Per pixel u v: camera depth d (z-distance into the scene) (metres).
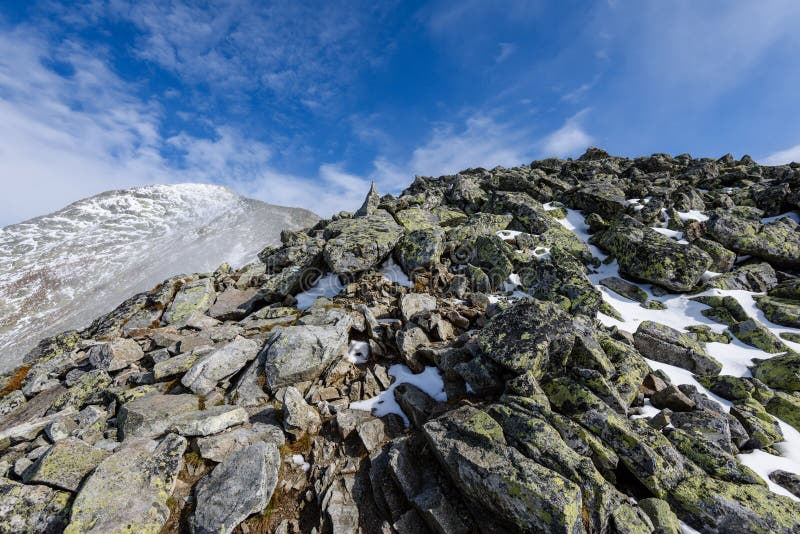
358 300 17.58
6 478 7.75
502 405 8.90
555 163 47.16
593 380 9.49
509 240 23.19
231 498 7.79
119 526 6.92
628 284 18.38
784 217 22.14
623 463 7.91
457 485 7.56
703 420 9.26
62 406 12.30
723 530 6.82
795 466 8.63
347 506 8.04
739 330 14.21
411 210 29.52
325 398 11.41
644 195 28.97
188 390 11.69
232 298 20.72
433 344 13.09
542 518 6.27
